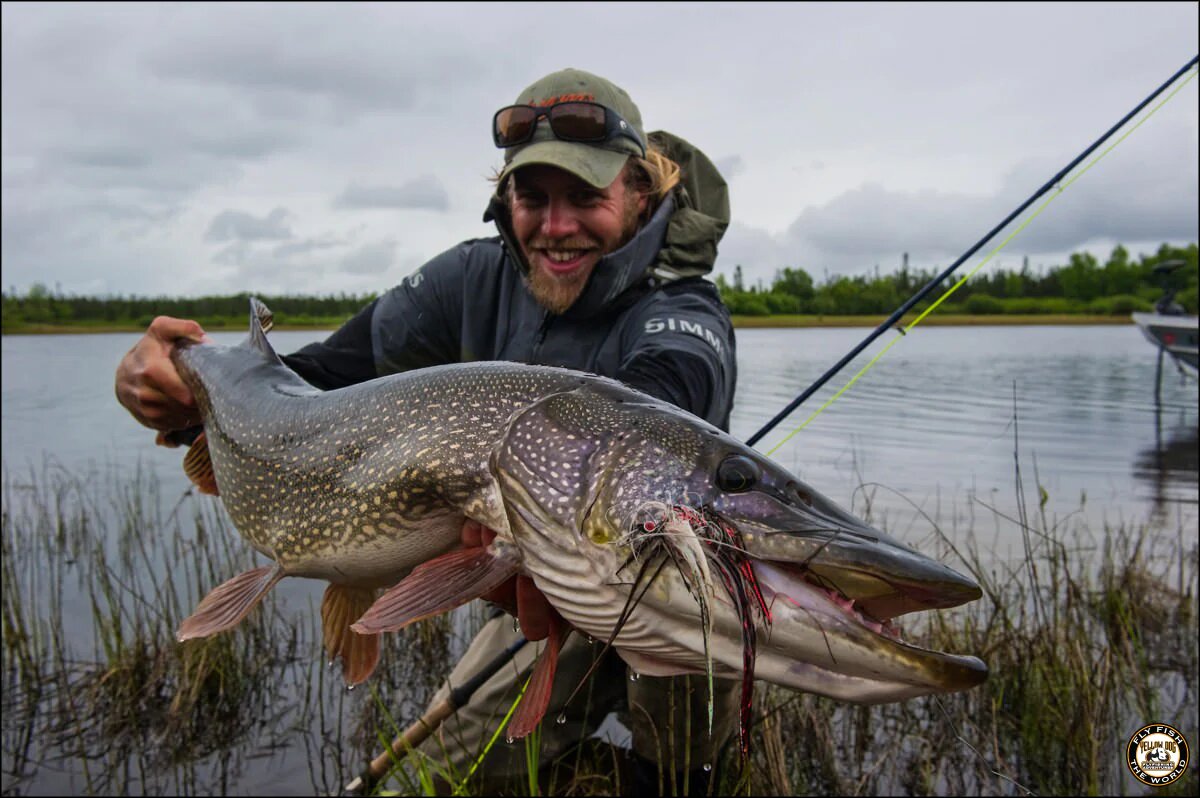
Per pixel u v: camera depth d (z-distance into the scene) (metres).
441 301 0.93
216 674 1.13
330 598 0.67
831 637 0.44
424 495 0.56
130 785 0.93
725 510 0.47
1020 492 1.08
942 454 2.58
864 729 1.00
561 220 0.80
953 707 1.03
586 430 0.51
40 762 0.97
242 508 0.69
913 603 0.46
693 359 0.67
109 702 1.11
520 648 0.85
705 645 0.44
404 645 1.27
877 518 1.79
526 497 0.51
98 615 1.22
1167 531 1.78
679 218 0.85
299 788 0.92
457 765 0.89
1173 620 1.35
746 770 0.76
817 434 2.96
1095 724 0.93
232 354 0.78
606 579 0.48
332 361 0.92
